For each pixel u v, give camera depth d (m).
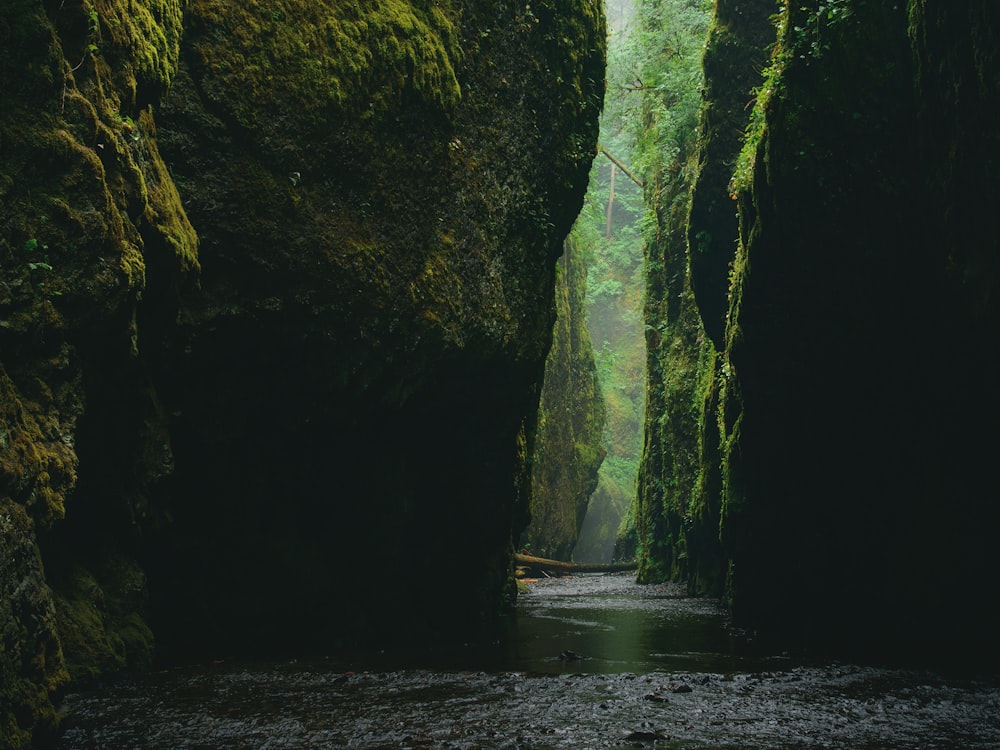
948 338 9.06
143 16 7.66
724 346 17.69
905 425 10.07
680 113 20.72
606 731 5.84
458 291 11.33
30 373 6.21
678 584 22.50
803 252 10.41
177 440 9.18
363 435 11.13
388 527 11.75
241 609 9.92
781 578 12.35
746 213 11.89
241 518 9.98
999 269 8.02
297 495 10.73
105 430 7.83
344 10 9.98
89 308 6.64
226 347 9.11
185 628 9.46
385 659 9.43
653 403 25.23
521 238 12.97
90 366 7.09
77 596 7.50
